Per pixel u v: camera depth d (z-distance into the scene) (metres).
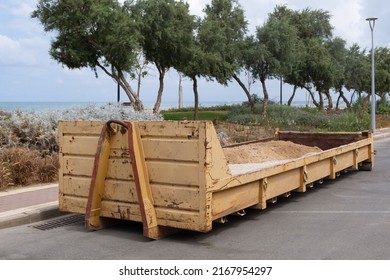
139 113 16.41
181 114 34.66
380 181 11.29
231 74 30.16
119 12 22.23
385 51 46.97
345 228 7.08
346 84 43.97
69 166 7.46
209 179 6.16
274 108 31.88
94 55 23.69
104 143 6.93
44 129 12.48
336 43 41.91
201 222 6.17
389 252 5.89
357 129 27.25
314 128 27.33
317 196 9.58
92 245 6.42
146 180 6.58
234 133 21.02
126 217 6.86
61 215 8.10
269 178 7.76
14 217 7.48
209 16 29.69
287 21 32.75
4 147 11.37
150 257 5.85
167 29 24.62
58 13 22.23
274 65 30.45
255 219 7.73
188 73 28.20
